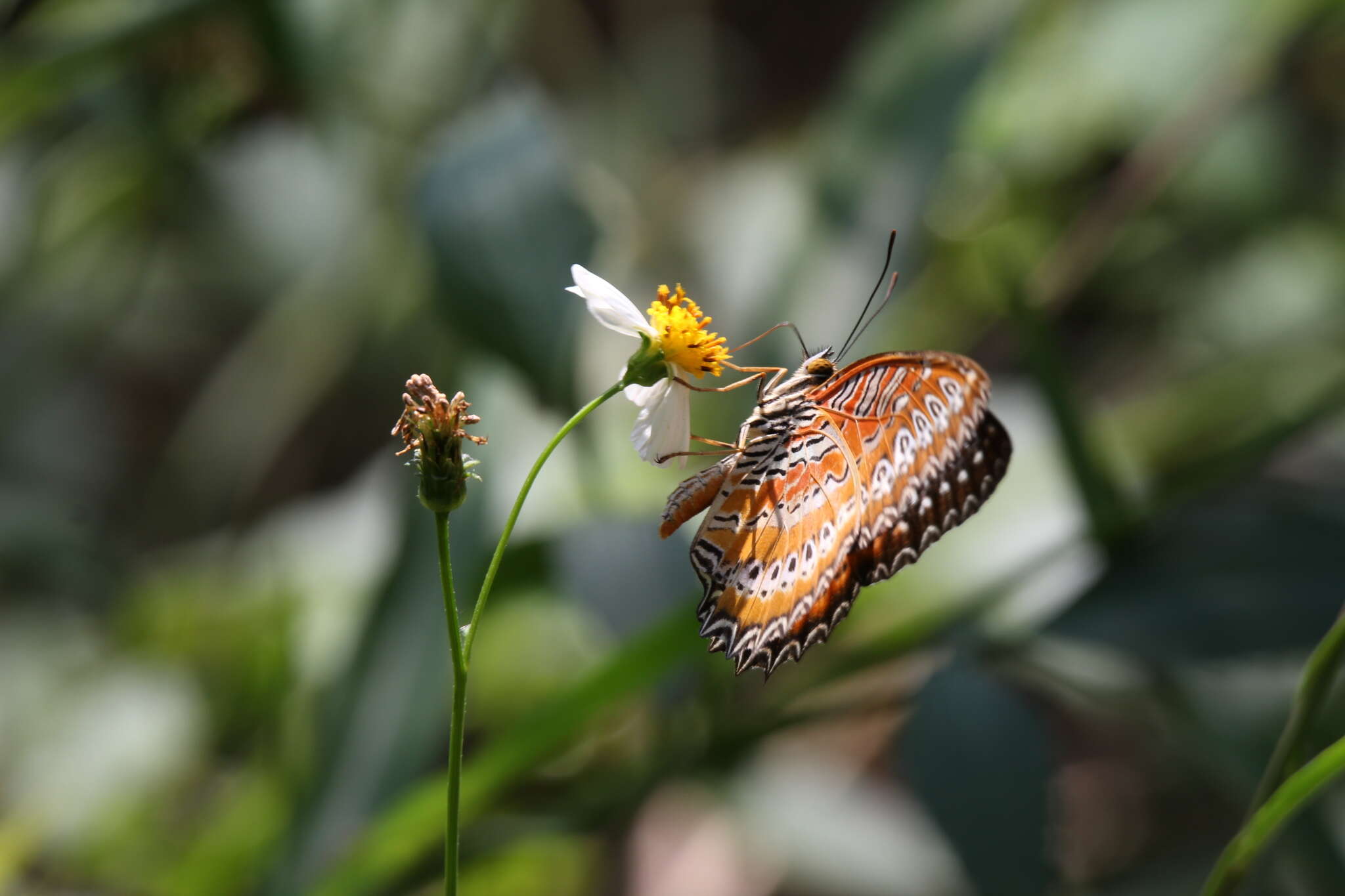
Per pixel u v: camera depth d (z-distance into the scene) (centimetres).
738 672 118
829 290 130
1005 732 122
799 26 232
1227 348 142
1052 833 121
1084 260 135
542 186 127
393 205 140
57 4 130
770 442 119
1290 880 123
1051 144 146
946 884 128
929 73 132
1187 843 134
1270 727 123
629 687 121
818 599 119
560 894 131
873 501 119
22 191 141
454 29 140
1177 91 140
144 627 134
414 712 125
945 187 141
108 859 130
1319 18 134
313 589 132
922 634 125
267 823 128
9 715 132
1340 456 133
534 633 132
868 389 119
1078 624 124
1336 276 142
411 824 122
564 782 129
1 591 136
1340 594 123
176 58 136
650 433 118
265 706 131
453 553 126
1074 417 125
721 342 118
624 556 124
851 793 130
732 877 133
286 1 133
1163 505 125
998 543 127
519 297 126
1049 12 146
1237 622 123
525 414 128
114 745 132
